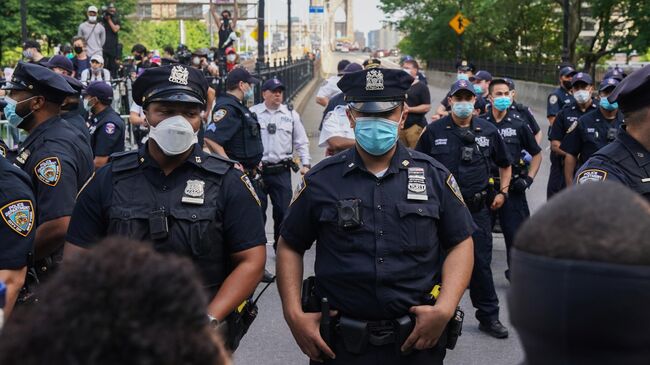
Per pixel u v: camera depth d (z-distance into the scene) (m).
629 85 3.39
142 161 3.26
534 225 1.12
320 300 3.40
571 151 6.94
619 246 1.04
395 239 3.31
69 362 1.02
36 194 3.93
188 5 44.53
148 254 1.13
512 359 5.55
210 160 3.31
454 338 3.40
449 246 3.45
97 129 6.55
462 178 5.94
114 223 3.18
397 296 3.28
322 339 3.33
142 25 38.12
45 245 3.88
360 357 3.31
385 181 3.39
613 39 30.89
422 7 49.19
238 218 3.26
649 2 28.45
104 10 16.72
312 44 76.12
